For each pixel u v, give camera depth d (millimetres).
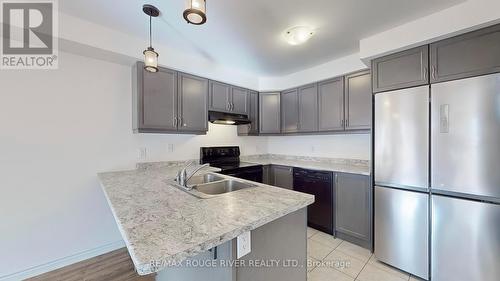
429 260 1816
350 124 2766
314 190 2895
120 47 2156
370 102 2396
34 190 1985
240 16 1854
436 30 1761
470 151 1617
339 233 2654
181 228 905
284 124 3621
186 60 2689
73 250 2176
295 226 1361
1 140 1846
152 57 1682
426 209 1820
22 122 1930
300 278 1403
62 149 2123
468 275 1634
